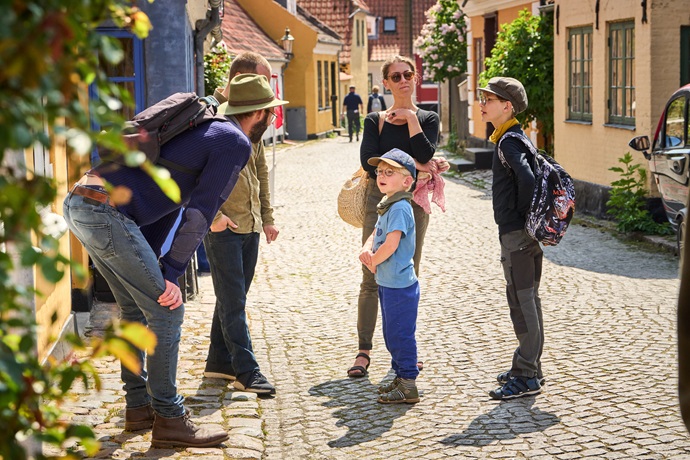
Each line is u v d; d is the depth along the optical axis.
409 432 5.21
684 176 10.53
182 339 7.30
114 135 1.62
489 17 23.33
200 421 5.36
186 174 4.62
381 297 5.78
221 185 4.64
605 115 14.66
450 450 4.89
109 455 4.73
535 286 5.82
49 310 5.99
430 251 11.69
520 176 5.54
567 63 16.48
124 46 9.02
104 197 4.50
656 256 11.18
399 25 62.38
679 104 11.07
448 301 8.77
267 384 5.96
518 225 5.70
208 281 9.88
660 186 11.35
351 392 6.04
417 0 61.91
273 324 8.05
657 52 12.96
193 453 4.79
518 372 5.84
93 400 5.64
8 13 1.42
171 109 4.58
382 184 5.71
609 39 14.58
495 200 5.79
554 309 8.29
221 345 6.21
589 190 15.19
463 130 26.97
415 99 53.62
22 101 1.50
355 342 7.38
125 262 4.52
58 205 6.66
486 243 12.19
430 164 6.44
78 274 1.63
